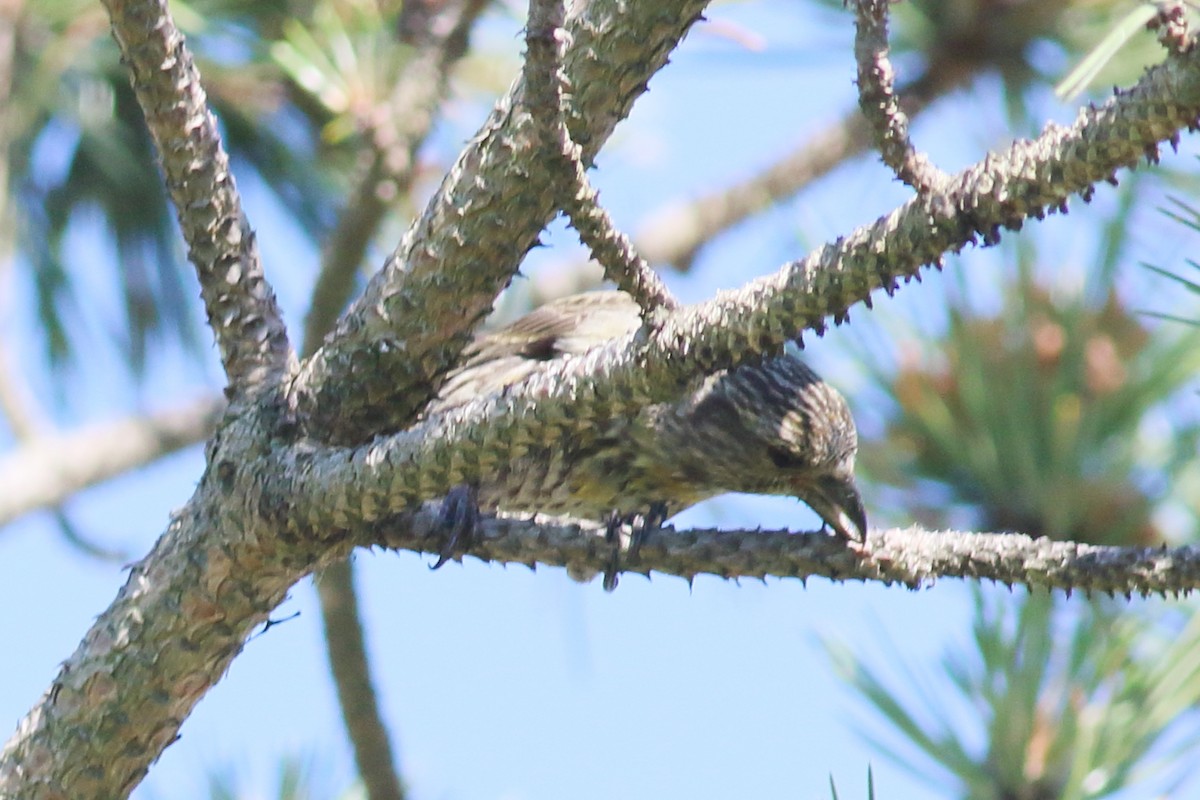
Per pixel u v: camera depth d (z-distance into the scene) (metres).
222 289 4.94
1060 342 7.18
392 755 6.77
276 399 4.84
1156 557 5.02
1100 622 6.05
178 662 4.80
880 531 5.38
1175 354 7.05
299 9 9.16
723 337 4.03
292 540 4.69
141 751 4.87
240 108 9.67
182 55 4.77
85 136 9.48
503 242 4.70
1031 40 8.50
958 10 8.48
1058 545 5.14
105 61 9.27
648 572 5.54
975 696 6.12
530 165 4.60
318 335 7.61
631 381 4.16
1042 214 3.76
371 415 4.87
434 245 4.71
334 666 6.67
